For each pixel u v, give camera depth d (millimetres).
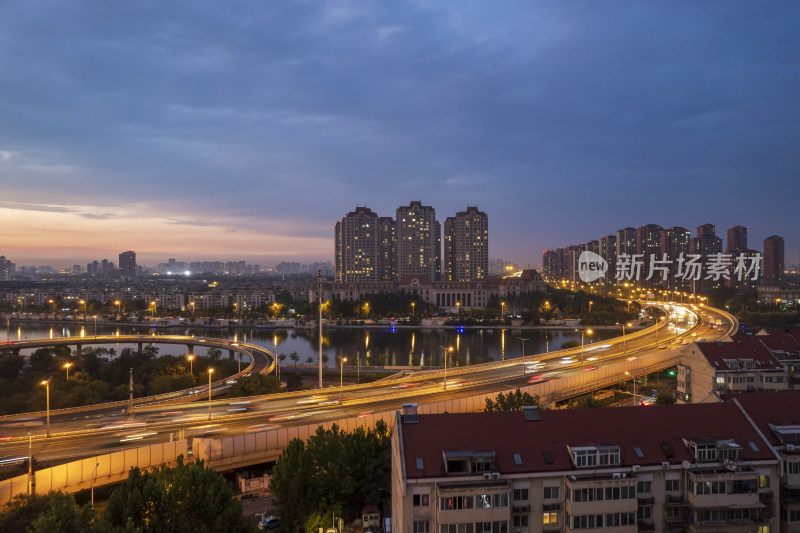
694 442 70000
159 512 67312
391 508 80438
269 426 118188
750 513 68875
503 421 72438
